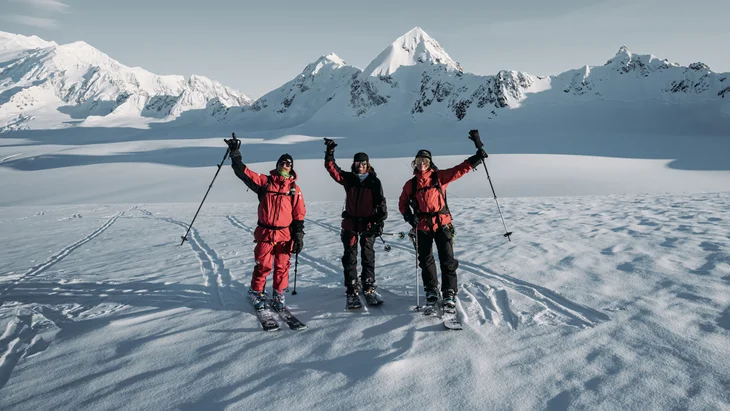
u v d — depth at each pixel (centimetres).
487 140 11000
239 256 743
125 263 738
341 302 448
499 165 5512
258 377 288
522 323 358
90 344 370
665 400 237
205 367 309
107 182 6462
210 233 1100
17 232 1355
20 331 416
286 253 435
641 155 6738
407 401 248
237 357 323
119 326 411
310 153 11225
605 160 5753
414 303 430
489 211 1277
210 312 438
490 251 652
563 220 979
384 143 14825
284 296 460
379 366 288
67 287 575
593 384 257
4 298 529
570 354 297
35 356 352
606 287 439
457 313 388
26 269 730
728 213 938
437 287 415
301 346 335
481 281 486
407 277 532
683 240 647
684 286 426
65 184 6544
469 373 277
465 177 4881
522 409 236
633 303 387
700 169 4991
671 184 4206
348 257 440
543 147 8606
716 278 445
